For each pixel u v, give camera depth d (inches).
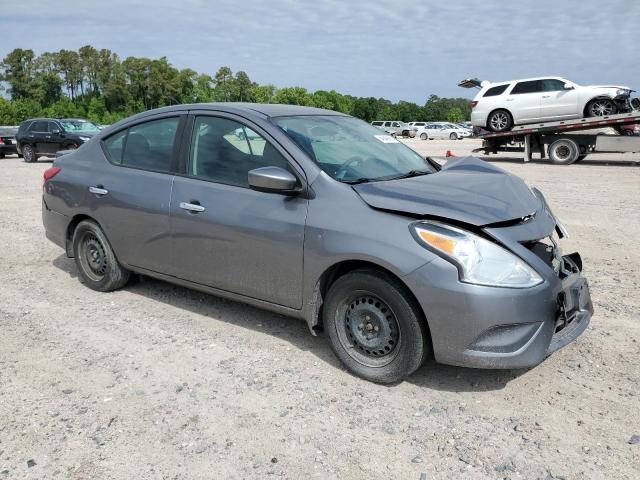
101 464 112.9
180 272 180.1
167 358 158.6
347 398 137.3
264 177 145.6
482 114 772.0
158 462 113.4
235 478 108.8
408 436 121.9
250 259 159.8
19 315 190.7
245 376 148.3
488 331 126.7
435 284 127.6
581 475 108.7
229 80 4448.8
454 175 166.1
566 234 160.4
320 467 111.9
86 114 3937.0
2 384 144.2
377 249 134.1
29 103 3565.5
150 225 183.6
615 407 131.9
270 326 180.2
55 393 139.8
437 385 142.9
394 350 139.3
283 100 4340.6
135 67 4205.2
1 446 118.6
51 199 217.3
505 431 123.3
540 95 730.2
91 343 168.4
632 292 209.6
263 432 123.5
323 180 148.8
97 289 212.1
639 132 697.6
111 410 132.2
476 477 108.6
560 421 126.7
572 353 159.3
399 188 145.6
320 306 152.3
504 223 134.0
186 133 179.9
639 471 109.6
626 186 488.4
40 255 267.4
